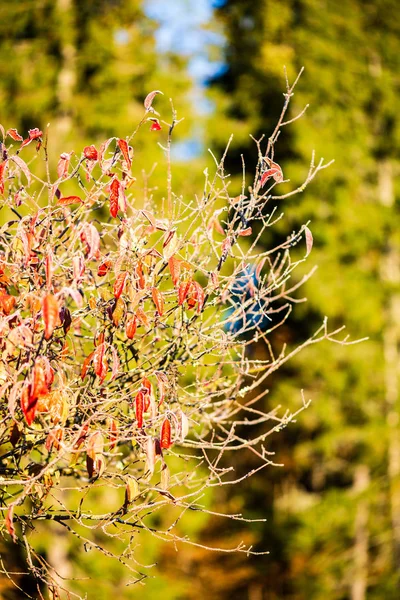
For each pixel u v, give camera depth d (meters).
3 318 1.89
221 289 2.33
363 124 9.57
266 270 6.57
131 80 7.10
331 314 8.84
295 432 9.59
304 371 8.91
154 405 1.86
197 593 8.33
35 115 6.93
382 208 9.35
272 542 9.00
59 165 2.00
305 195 9.05
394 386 8.85
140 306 2.06
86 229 1.80
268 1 9.55
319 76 9.32
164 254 2.02
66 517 2.09
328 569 8.67
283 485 9.77
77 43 7.21
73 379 2.20
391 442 8.56
